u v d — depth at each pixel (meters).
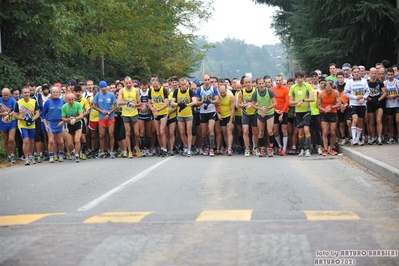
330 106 28.98
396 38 53.31
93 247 11.66
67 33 44.03
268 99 29.55
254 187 19.11
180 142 32.97
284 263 10.30
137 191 19.00
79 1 46.28
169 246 11.57
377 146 29.48
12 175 24.69
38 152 30.66
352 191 18.14
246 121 30.20
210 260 10.56
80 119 29.62
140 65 64.94
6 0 41.22
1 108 30.06
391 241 11.65
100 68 61.09
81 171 25.20
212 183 20.27
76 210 15.94
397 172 19.61
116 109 31.23
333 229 12.60
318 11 55.00
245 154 30.42
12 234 13.07
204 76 30.52
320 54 55.50
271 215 14.22
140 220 14.05
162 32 61.41
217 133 31.67
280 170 23.61
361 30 53.12
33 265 10.62
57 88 29.69
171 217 14.33
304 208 15.17
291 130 31.23
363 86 29.81
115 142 33.28
